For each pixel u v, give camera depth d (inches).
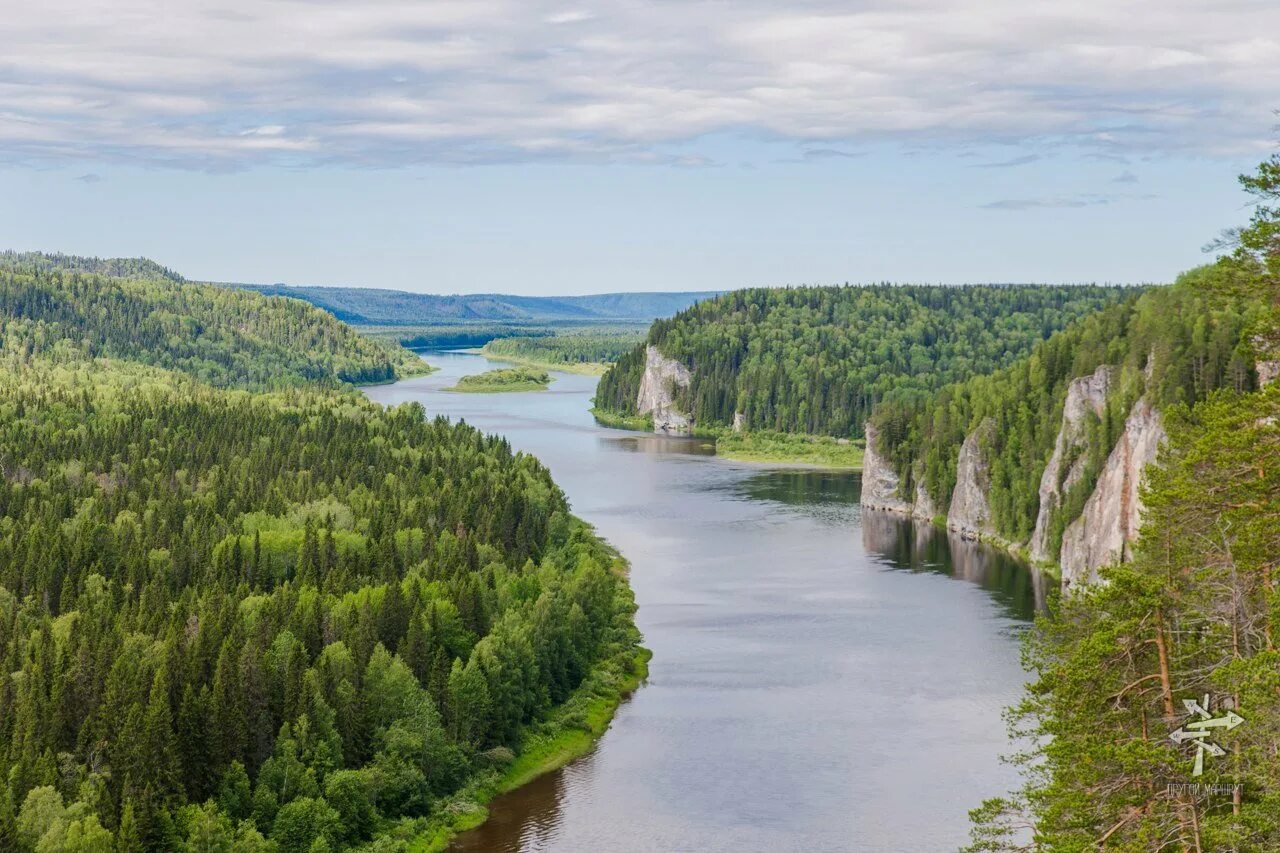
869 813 4030.5
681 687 5275.6
